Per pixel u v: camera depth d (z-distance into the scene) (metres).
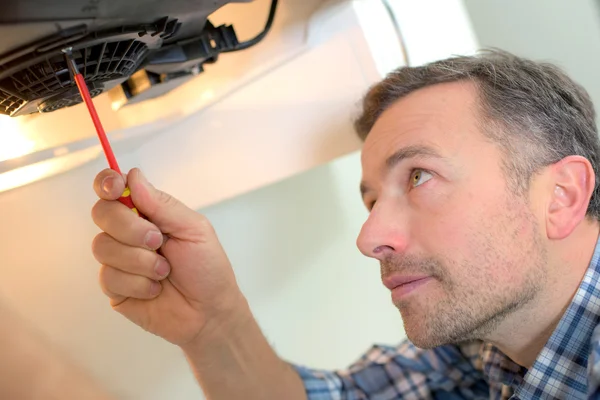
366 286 1.09
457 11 0.94
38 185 0.61
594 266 0.63
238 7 0.60
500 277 0.59
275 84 0.72
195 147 0.73
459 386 0.90
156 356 0.80
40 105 0.44
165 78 0.53
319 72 0.72
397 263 0.62
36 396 0.65
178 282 0.56
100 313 0.72
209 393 0.70
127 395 0.76
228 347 0.66
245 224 0.93
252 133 0.74
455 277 0.59
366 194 0.71
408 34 0.81
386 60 0.76
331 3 0.61
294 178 1.00
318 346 1.01
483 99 0.63
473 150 0.61
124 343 0.76
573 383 0.62
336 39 0.71
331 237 1.04
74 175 0.63
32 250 0.63
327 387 0.83
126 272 0.51
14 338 0.63
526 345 0.67
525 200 0.60
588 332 0.62
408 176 0.64
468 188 0.60
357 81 0.73
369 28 0.73
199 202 0.75
